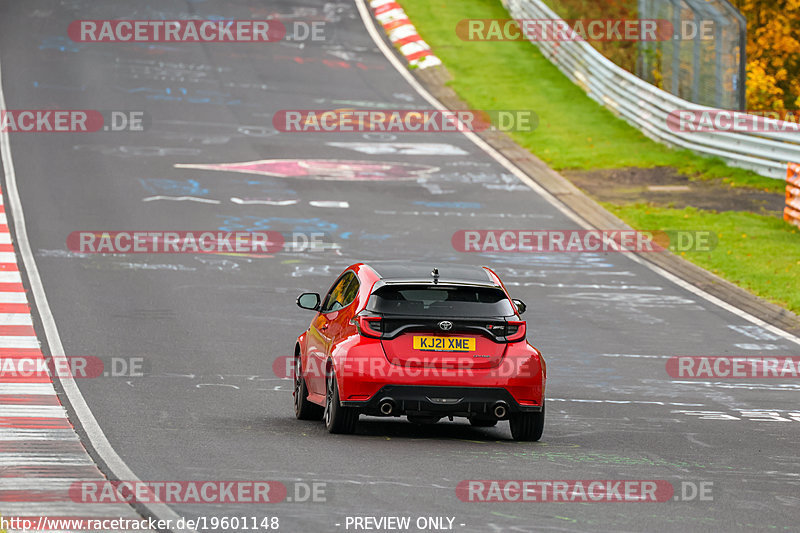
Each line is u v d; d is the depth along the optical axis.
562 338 64.00
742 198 102.81
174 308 65.75
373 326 38.62
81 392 45.75
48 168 102.25
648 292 76.19
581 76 147.38
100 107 124.69
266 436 38.22
